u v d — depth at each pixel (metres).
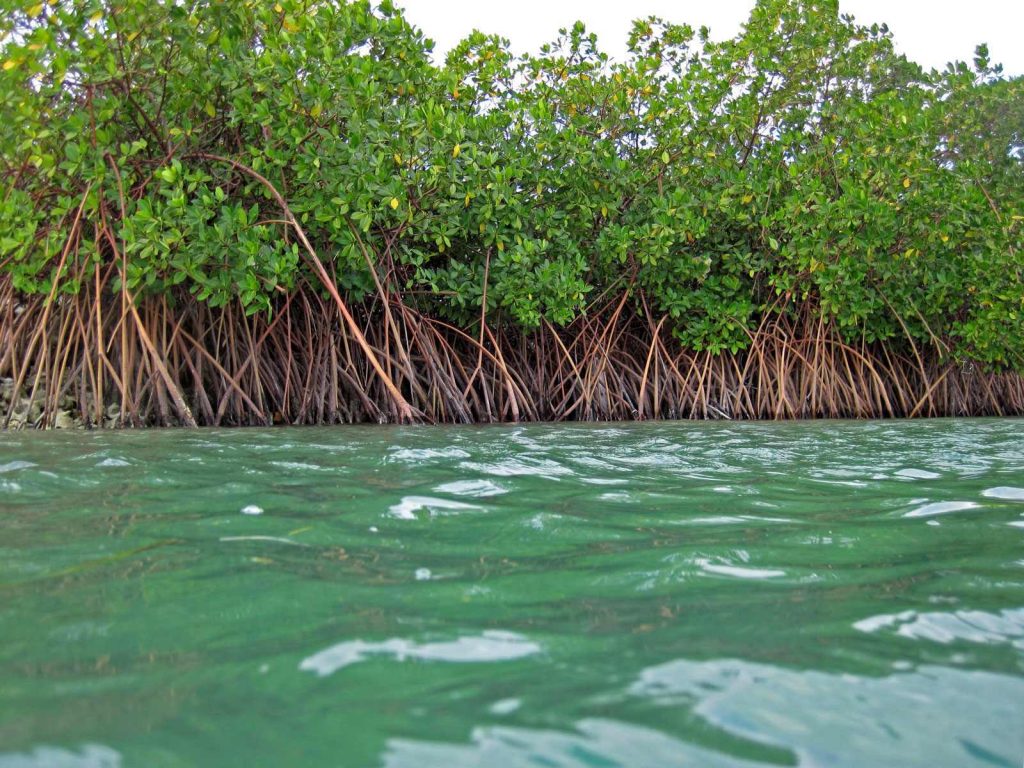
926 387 13.08
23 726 1.27
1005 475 4.21
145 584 2.02
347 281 9.05
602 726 1.30
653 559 2.36
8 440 5.52
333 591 2.00
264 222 8.28
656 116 10.78
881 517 3.03
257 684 1.44
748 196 10.72
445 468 4.13
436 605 1.91
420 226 9.06
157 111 7.91
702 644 1.68
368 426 8.01
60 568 2.15
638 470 4.28
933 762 1.22
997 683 1.50
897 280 11.87
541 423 9.12
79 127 6.85
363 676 1.49
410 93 9.27
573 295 9.84
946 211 11.31
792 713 1.37
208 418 8.49
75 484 3.46
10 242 7.05
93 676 1.47
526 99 11.02
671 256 11.05
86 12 6.64
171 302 8.27
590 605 1.93
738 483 3.85
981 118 13.49
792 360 12.02
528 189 10.35
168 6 6.90
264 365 9.08
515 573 2.20
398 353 9.14
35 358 8.31
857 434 6.98
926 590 2.10
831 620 1.84
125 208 7.54
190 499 3.14
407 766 1.16
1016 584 2.15
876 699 1.43
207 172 8.48
